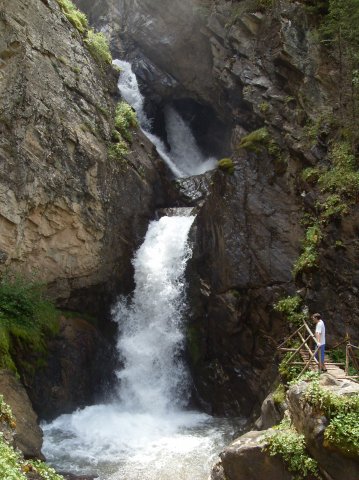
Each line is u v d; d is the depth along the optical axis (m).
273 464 8.92
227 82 20.12
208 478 10.64
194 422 15.33
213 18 21.48
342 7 15.88
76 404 15.20
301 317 13.74
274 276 15.15
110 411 15.74
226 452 9.55
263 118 17.67
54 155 16.02
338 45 16.08
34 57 16.12
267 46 18.47
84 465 11.94
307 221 14.99
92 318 17.14
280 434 9.08
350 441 7.79
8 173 14.55
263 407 12.29
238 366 15.83
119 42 27.05
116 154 18.64
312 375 10.13
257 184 16.36
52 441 13.24
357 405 8.16
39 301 15.14
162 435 14.00
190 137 27.33
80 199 16.64
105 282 17.44
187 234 18.06
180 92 25.55
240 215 16.22
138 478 11.39
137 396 16.77
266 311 15.13
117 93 21.08
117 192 18.41
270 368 14.23
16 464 8.22
